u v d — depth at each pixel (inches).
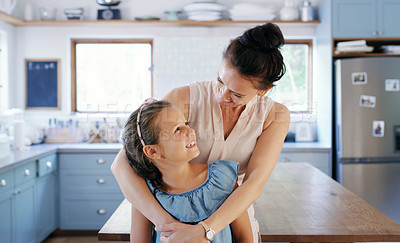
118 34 157.6
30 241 119.9
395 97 138.9
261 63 35.8
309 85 160.7
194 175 42.6
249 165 45.2
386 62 138.3
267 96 44.4
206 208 41.0
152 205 40.5
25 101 158.4
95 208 140.5
